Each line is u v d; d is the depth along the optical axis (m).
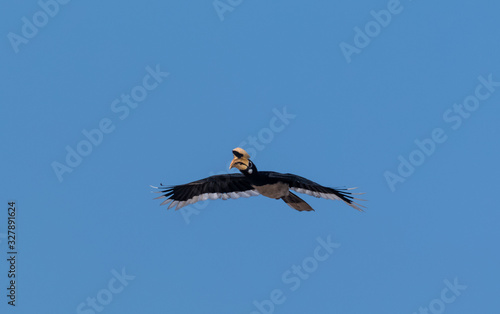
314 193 25.08
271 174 24.81
